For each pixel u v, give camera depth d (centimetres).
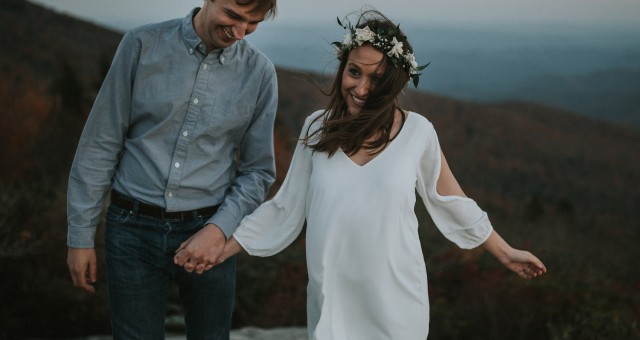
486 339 605
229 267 266
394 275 240
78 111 1285
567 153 5925
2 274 523
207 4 238
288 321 623
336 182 241
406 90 251
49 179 945
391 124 245
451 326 614
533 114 7175
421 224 797
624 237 1838
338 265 241
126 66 246
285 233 258
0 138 1141
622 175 5434
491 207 2330
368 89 242
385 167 240
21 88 1359
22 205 579
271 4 233
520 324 596
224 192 264
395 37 240
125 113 250
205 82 248
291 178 258
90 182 250
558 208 2131
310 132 256
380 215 237
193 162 252
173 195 251
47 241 555
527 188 4219
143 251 253
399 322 242
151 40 246
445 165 257
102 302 546
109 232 254
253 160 268
